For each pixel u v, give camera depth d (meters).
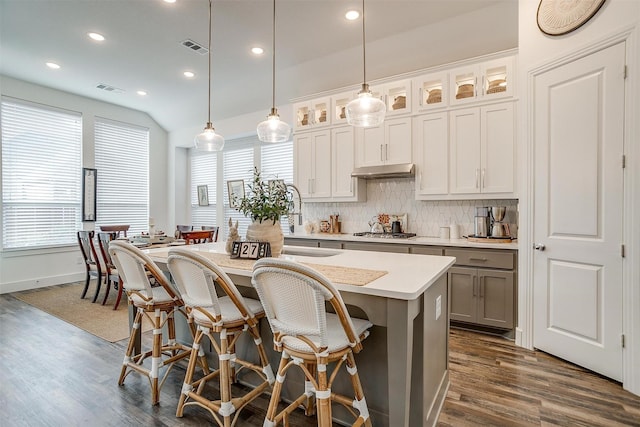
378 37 3.60
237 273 1.82
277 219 2.28
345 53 3.94
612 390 2.13
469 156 3.39
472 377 2.31
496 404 1.99
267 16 3.21
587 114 2.35
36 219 5.01
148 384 2.25
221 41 3.71
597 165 2.30
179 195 6.76
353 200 4.15
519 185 2.88
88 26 3.41
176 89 5.15
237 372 2.19
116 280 4.20
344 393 1.80
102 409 1.96
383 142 3.90
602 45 2.25
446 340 2.12
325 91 4.47
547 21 2.59
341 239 3.92
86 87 5.09
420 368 1.59
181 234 4.86
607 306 2.26
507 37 3.26
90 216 5.54
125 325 3.42
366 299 1.46
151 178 6.51
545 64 2.61
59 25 3.39
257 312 1.82
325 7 3.07
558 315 2.57
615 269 2.21
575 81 2.42
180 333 2.69
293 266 1.26
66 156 5.32
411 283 1.49
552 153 2.58
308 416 1.87
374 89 3.96
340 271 1.76
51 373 2.40
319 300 1.28
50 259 5.15
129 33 3.54
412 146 3.72
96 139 5.67
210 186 6.51
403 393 1.39
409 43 3.61
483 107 3.32
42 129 5.05
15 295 4.60
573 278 2.46
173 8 3.10
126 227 5.43
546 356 2.63
